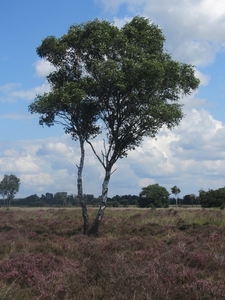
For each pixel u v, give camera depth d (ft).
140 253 36.60
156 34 65.82
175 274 27.30
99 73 61.93
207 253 34.50
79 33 64.49
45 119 66.69
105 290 25.48
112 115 65.57
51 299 25.18
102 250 39.42
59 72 68.13
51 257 35.47
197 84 67.72
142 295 23.44
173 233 54.95
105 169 64.59
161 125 63.82
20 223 78.64
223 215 75.20
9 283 28.71
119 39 62.28
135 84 61.72
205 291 23.65
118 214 99.50
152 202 259.39
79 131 65.92
